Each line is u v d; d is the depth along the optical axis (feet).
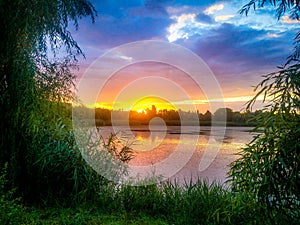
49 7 9.00
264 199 6.23
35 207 9.64
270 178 6.07
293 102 5.82
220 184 9.84
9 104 9.01
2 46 8.68
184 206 9.59
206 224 8.40
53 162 10.22
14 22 8.50
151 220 9.23
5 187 9.12
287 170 5.97
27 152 9.86
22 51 8.76
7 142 9.29
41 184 10.27
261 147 6.27
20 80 8.84
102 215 9.43
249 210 6.95
